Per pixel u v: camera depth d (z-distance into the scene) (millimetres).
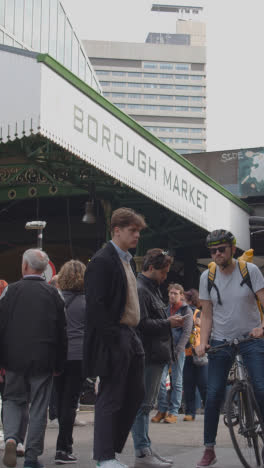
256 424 5406
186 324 9477
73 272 6496
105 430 4645
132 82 188500
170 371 10594
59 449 5879
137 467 5562
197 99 190125
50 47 29500
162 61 189875
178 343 9484
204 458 5555
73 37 32406
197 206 15953
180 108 189250
